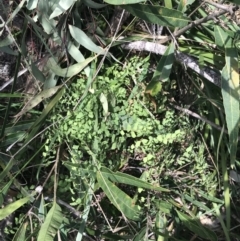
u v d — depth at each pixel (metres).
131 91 0.76
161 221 0.85
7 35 0.78
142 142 0.77
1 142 0.76
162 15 0.64
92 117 0.74
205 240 0.93
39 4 0.70
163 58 0.70
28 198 0.77
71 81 0.77
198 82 0.82
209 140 0.87
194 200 0.86
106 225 0.87
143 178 0.82
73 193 0.79
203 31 0.78
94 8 0.78
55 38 0.75
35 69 0.72
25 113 0.79
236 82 0.67
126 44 0.77
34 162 0.81
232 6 0.65
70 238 0.89
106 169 0.77
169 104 0.80
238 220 0.92
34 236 0.83
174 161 0.84
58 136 0.76
